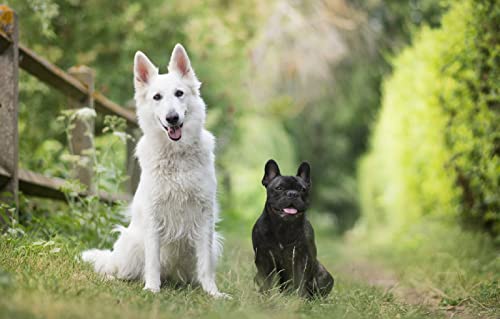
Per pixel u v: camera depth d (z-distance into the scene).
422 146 13.69
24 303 4.11
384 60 27.83
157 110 6.36
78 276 5.93
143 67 6.66
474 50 10.26
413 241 13.77
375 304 6.12
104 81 15.02
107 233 8.47
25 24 12.73
